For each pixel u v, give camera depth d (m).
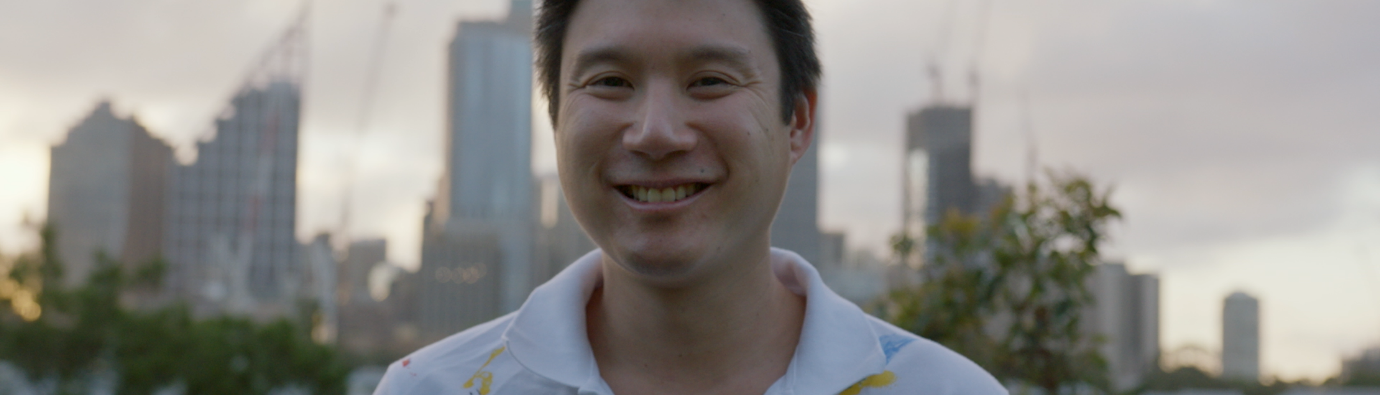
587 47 1.30
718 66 1.28
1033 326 5.29
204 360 19.88
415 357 1.53
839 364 1.36
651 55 1.27
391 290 136.62
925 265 5.90
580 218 1.34
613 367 1.44
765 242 1.42
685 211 1.25
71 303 19.36
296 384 21.28
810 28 1.45
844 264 112.56
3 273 19.30
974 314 5.46
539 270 153.12
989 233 5.51
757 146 1.29
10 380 19.86
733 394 1.38
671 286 1.34
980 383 1.40
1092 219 5.06
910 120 123.00
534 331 1.42
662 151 1.24
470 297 138.25
